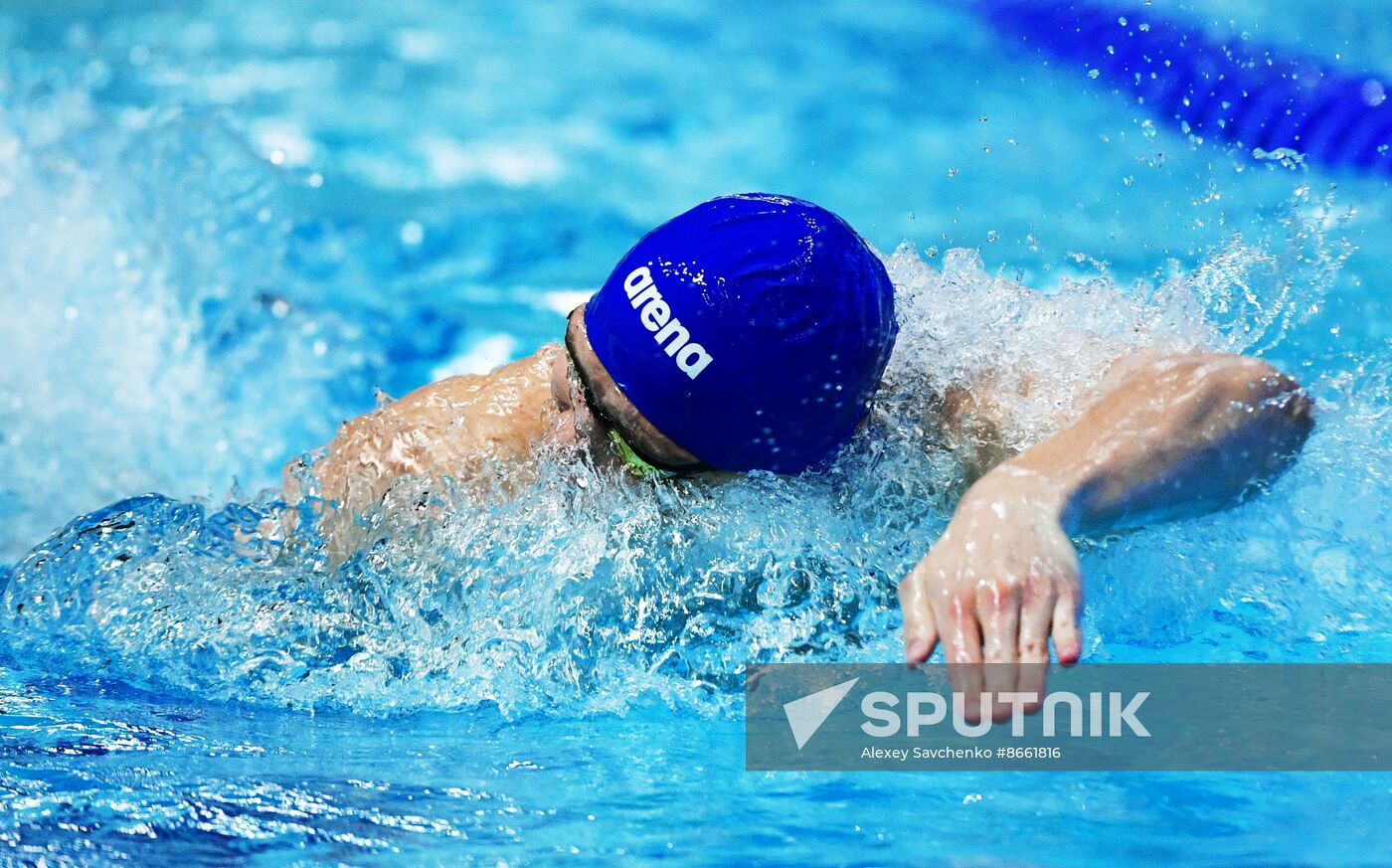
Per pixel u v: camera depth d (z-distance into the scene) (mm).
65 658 5500
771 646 5191
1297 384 5180
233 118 17062
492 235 14086
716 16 21531
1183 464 4703
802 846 3539
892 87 18219
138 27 20891
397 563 5656
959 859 3398
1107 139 15750
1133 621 5242
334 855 3539
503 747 4512
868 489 5562
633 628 5336
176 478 9477
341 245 13586
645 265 5168
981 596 3744
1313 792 3746
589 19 21672
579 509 5559
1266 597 5375
